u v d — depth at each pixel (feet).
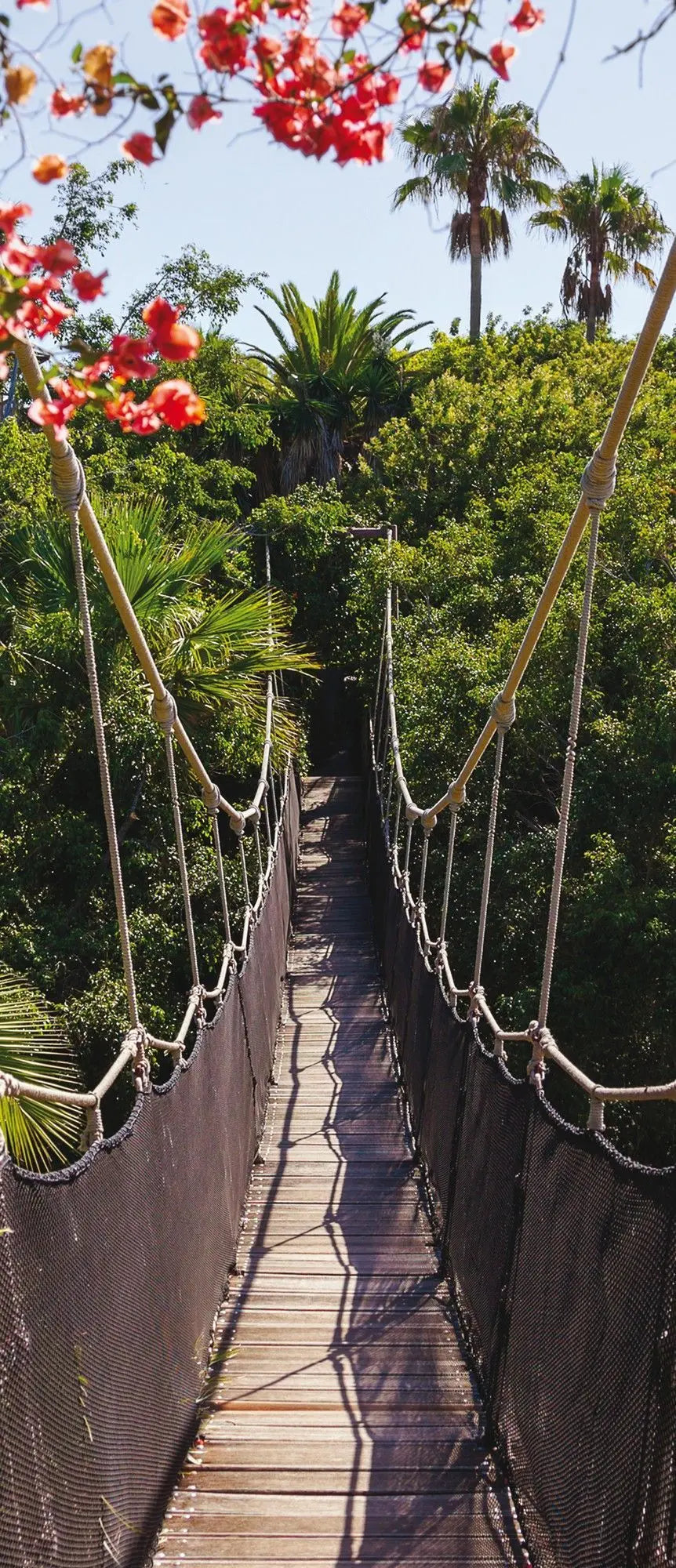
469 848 36.63
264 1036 25.29
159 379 48.70
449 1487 11.45
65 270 5.02
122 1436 8.55
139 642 12.04
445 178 70.08
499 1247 12.56
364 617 50.60
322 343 79.82
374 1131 23.94
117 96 4.83
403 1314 15.66
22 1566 6.00
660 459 45.91
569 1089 33.09
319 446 67.36
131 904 31.76
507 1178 12.44
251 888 34.32
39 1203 6.77
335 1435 12.42
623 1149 33.65
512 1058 33.27
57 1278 6.99
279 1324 15.26
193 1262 12.81
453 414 56.39
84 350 5.28
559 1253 9.68
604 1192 8.45
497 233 74.95
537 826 36.58
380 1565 10.22
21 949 29.17
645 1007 32.17
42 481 36.24
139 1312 9.52
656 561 38.42
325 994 35.50
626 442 44.80
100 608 30.48
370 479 60.75
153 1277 10.25
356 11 5.17
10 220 4.95
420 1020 23.21
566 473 45.93
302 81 5.12
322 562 56.95
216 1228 15.12
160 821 32.58
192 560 32.78
